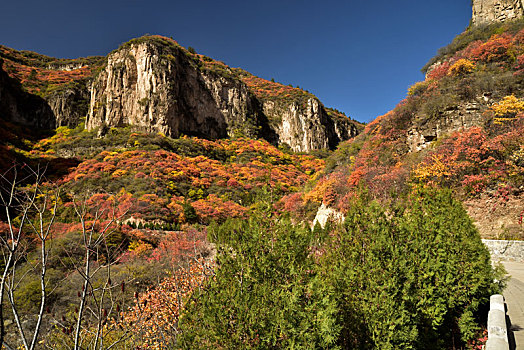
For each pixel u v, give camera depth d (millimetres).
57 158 44719
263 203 3564
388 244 4207
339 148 33844
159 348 5461
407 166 18609
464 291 5180
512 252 12000
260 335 2670
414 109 22562
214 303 2781
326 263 4602
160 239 22531
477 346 4910
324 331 2797
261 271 3129
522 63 19641
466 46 28109
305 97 95438
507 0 32344
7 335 9172
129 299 9938
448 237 5602
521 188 13727
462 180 15750
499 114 17078
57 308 9734
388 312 3723
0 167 30641
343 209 19719
